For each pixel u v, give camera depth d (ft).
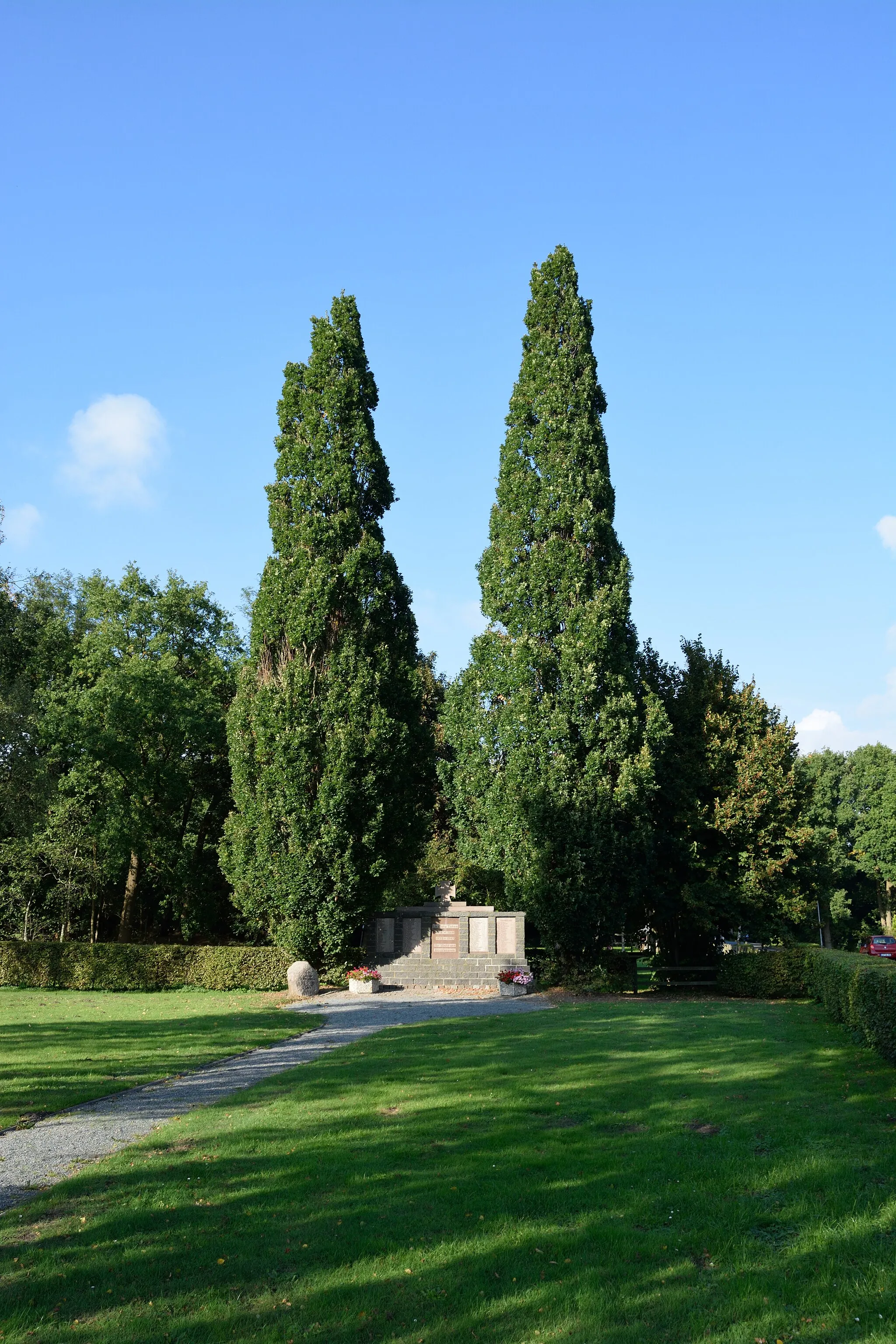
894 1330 20.02
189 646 139.33
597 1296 22.02
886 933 270.67
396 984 98.27
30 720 103.35
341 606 100.83
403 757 99.40
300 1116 37.35
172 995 91.15
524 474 109.50
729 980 95.25
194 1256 24.03
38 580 133.18
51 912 130.72
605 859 95.50
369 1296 22.07
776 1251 24.34
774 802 105.29
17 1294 21.97
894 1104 36.76
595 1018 66.23
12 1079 45.09
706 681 112.06
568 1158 31.50
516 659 101.65
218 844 117.91
